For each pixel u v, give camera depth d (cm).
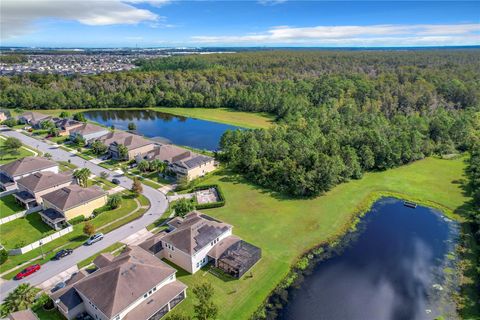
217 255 4988
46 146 10944
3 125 13500
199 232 5116
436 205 7144
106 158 9831
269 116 15812
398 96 14325
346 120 12106
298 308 4344
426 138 10344
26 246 5366
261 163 8200
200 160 8519
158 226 6094
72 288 4169
